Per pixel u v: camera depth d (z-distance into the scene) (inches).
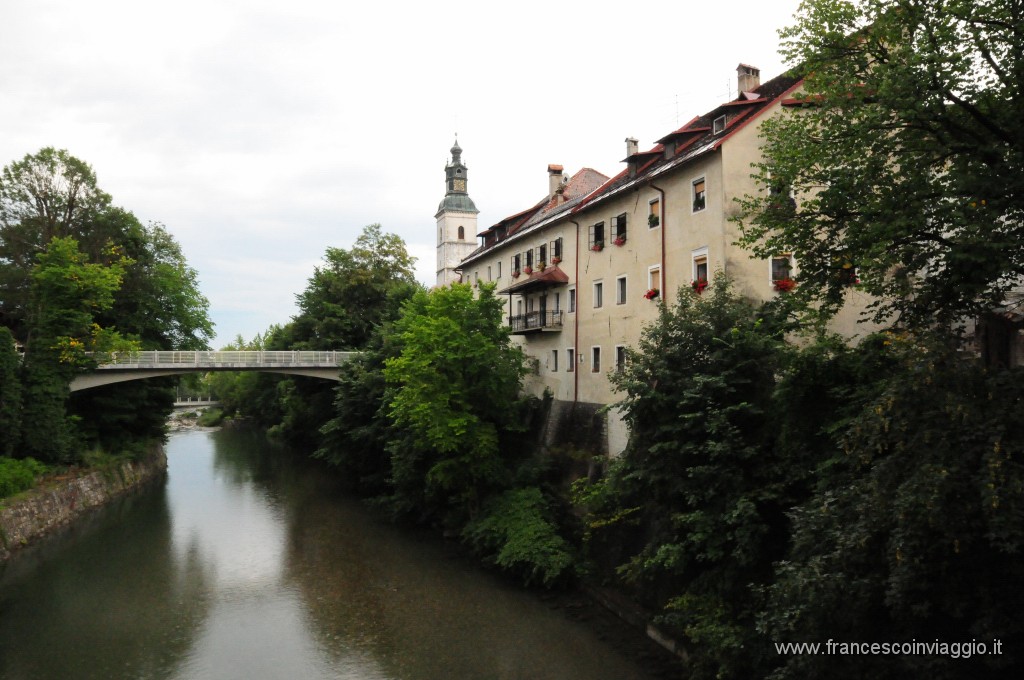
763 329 631.2
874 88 475.2
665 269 935.0
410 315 1392.7
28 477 1143.0
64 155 1540.4
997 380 354.0
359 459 1489.9
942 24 430.3
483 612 791.7
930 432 355.6
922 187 442.3
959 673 346.6
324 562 1005.8
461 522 1103.6
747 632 501.0
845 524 404.5
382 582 909.2
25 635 744.3
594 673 627.2
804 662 387.9
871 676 378.6
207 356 1534.2
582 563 850.8
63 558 1025.5
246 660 682.8
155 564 1001.5
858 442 424.2
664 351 644.1
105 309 1430.9
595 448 1063.6
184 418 4015.8
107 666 670.5
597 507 786.2
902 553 343.3
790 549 500.7
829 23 486.3
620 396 1011.9
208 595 870.4
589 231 1149.1
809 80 506.3
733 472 563.5
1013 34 413.7
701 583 578.6
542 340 1314.0
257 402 2906.0
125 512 1333.7
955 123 441.4
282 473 1827.0
